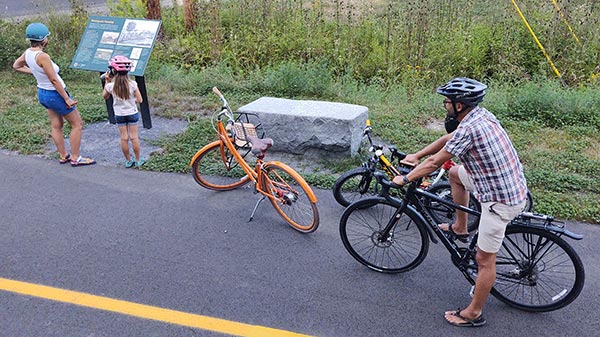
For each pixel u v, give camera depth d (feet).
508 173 10.99
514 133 24.07
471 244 12.80
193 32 39.58
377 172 13.74
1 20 39.09
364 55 35.09
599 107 26.05
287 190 16.53
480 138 10.79
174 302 13.01
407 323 12.35
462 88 10.91
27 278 13.89
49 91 19.76
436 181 15.53
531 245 12.46
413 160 13.55
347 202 17.87
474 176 11.34
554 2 34.73
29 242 15.61
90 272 14.17
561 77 31.65
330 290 13.53
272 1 38.99
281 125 21.61
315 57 34.63
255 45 35.53
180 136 23.90
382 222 15.17
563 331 12.10
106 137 24.25
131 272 14.20
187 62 36.35
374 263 14.52
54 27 38.27
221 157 20.40
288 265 14.61
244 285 13.70
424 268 14.49
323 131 21.04
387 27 35.88
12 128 24.56
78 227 16.47
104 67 24.47
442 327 12.23
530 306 12.71
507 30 34.60
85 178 20.01
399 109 27.45
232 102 28.73
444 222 15.76
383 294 13.41
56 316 12.47
